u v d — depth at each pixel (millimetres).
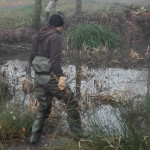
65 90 5035
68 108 5199
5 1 19797
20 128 5434
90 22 13945
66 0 17438
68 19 14141
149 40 13398
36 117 5238
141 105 5246
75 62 10805
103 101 6809
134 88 7609
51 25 5121
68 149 4852
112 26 13898
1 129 5336
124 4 15383
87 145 4664
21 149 5059
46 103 5184
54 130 5648
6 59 11180
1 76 8641
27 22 14461
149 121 4773
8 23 14500
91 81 8453
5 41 13086
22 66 10164
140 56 11375
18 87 7844
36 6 13648
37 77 5070
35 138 5188
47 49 4973
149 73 9234
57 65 4875
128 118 4715
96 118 5078
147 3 15203
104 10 14664
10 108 5621
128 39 13398
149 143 4355
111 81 8445
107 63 10625
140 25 13938
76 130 5109
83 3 16281
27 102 6773
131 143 4430
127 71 9547
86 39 12445
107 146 4496
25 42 13133
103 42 12531
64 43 12688
